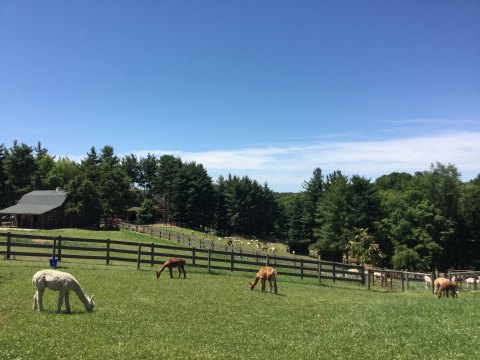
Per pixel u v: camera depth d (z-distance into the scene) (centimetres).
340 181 7425
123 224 7894
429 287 2992
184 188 10938
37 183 10275
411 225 6462
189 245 5544
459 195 6862
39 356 848
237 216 10750
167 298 1634
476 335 1073
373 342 1045
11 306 1299
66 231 6469
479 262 6812
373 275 3186
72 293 1584
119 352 897
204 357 894
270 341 1055
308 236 9438
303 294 2164
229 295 1847
